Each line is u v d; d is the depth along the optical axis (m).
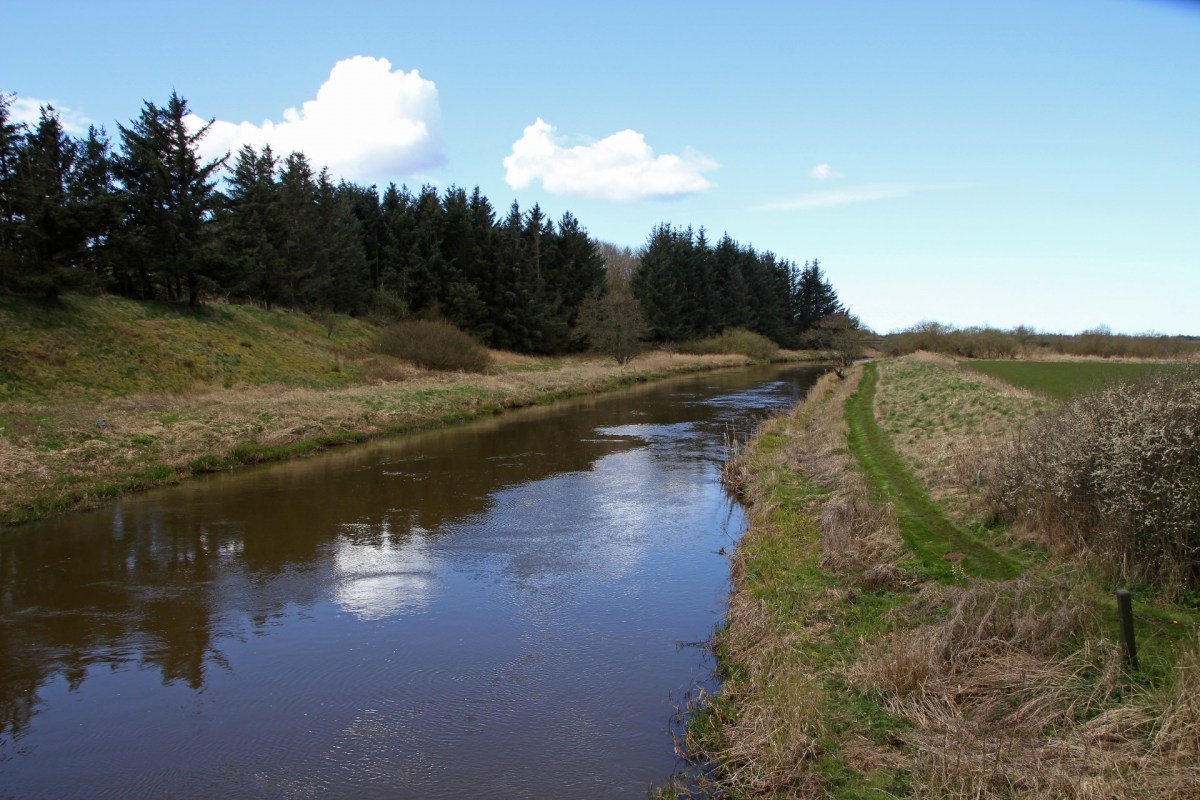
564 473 19.66
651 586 11.34
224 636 9.53
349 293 50.19
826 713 6.84
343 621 10.01
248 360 32.22
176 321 32.38
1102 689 6.52
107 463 17.59
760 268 89.12
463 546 13.32
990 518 11.74
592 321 58.19
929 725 6.42
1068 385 30.72
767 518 13.80
